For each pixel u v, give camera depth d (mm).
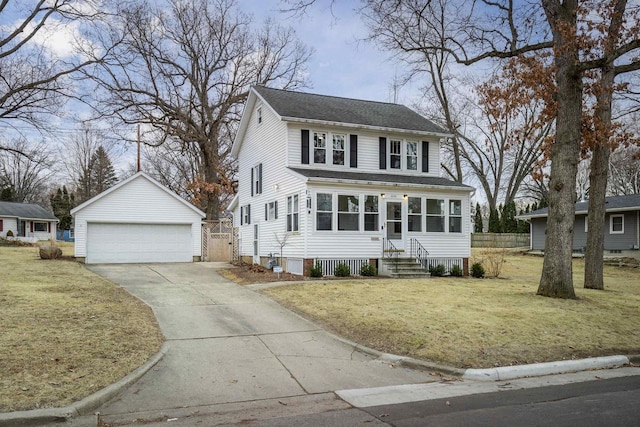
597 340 8922
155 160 45312
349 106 23875
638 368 7867
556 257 13047
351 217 18844
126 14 30891
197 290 14352
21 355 6562
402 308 10992
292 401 5773
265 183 22781
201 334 8906
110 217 24625
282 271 19766
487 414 5219
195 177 36781
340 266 17922
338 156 20828
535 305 11625
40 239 46344
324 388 6305
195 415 5246
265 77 36531
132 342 7762
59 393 5438
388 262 18984
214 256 27188
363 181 18641
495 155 43156
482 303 11797
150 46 31578
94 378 6008
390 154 21844
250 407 5539
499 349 8062
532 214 34875
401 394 6086
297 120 19672
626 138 14281
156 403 5598
